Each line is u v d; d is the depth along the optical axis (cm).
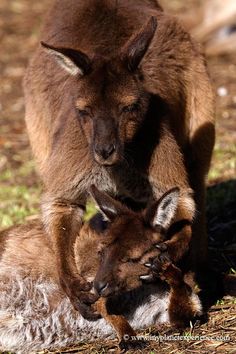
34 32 2792
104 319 1108
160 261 1074
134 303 1140
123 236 1077
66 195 1173
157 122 1172
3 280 1145
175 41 1296
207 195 1540
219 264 1300
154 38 1271
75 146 1159
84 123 1130
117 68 1130
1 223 1512
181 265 1132
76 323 1127
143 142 1161
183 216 1153
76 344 1128
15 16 2983
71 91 1195
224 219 1451
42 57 1317
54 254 1155
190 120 1316
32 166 1852
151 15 1309
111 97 1112
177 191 1080
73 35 1277
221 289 1205
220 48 2486
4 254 1188
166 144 1174
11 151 1961
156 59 1250
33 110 1329
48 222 1175
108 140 1091
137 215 1109
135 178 1184
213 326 1101
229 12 2467
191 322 1099
